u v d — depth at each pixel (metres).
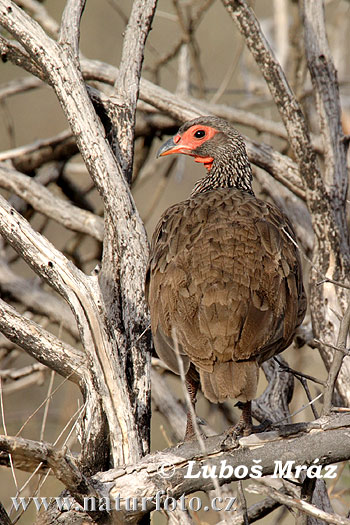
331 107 11.88
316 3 12.16
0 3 10.19
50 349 8.84
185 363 8.40
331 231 11.02
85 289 8.57
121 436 8.16
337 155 11.67
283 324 8.61
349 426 7.72
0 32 14.70
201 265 8.59
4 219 8.91
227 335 8.19
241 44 15.51
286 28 16.72
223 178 11.58
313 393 14.05
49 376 14.95
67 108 9.80
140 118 15.05
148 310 9.30
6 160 14.66
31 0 15.32
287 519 13.77
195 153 11.73
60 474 7.08
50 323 14.63
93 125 9.69
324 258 10.99
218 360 8.20
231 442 7.84
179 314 8.47
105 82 13.16
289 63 16.44
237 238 8.78
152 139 15.55
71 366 8.77
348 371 10.12
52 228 20.39
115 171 9.54
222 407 13.89
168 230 9.38
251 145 12.93
